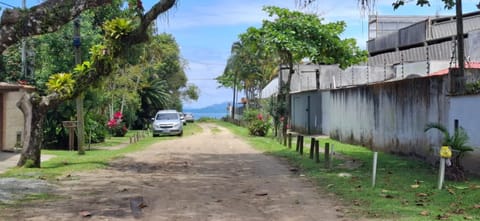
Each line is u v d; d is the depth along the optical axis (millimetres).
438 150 14234
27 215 8227
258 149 22359
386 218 7613
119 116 34781
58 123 24172
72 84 15273
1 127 20766
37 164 14906
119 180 12383
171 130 34500
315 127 31953
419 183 10836
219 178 12867
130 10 15648
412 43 31828
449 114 13445
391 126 18078
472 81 13070
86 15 24172
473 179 11180
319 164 15109
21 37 10852
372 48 37656
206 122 76062
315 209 8617
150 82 50719
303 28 25422
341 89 25109
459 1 13375
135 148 23156
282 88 29625
